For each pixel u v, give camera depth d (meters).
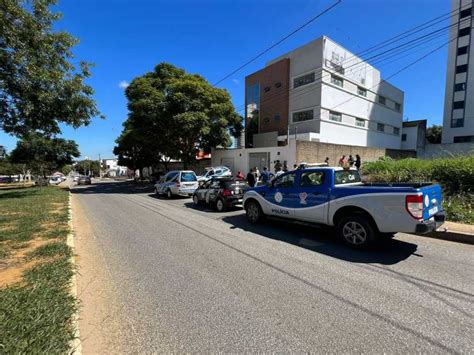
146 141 24.06
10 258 4.66
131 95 22.59
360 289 3.70
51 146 33.44
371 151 27.42
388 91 39.12
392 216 4.89
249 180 13.51
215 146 25.64
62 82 12.59
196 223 8.37
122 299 3.50
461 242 5.82
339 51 30.06
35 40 10.57
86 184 39.00
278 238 6.41
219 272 4.36
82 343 2.62
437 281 3.93
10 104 12.40
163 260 4.97
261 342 2.60
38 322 2.60
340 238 5.71
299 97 30.44
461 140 38.91
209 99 23.03
